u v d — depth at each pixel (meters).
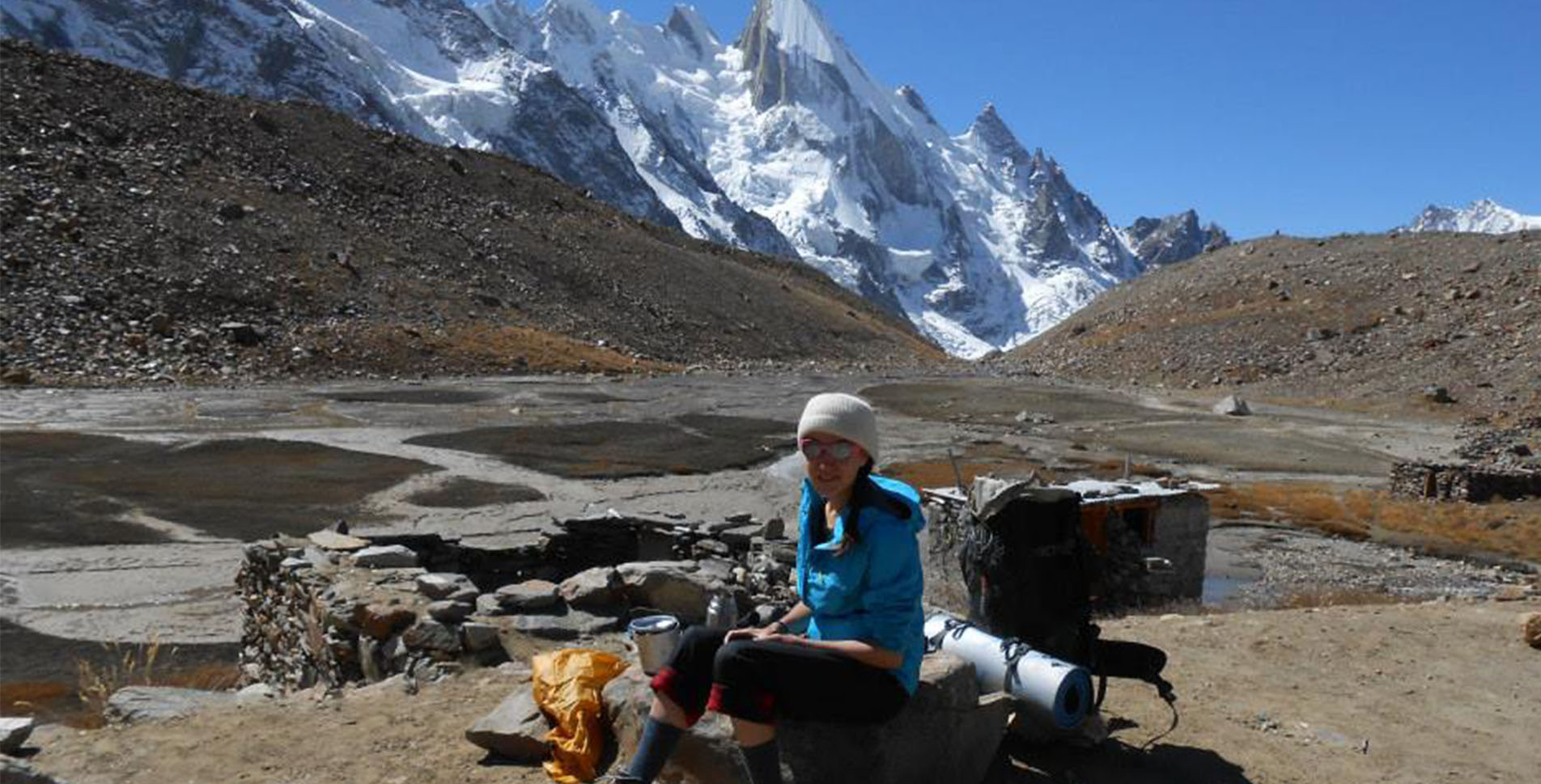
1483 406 68.50
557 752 6.00
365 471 30.97
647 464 35.16
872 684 4.79
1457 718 7.68
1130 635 9.69
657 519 16.17
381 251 79.75
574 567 15.44
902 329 163.12
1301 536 29.59
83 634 15.05
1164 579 17.97
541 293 88.06
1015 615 6.34
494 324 74.50
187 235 67.12
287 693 7.98
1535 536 28.98
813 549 4.93
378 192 91.56
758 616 5.70
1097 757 6.39
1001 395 71.81
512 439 38.91
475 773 6.04
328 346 60.50
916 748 5.33
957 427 52.66
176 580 18.44
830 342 110.81
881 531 4.76
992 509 6.43
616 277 99.44
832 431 4.70
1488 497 34.72
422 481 30.06
